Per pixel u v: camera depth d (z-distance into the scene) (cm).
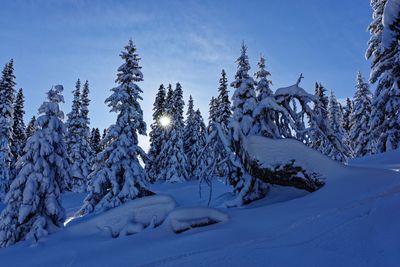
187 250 739
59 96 2031
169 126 4647
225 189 3138
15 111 4431
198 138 5041
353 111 4131
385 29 916
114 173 2431
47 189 1797
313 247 630
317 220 781
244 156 1341
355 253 573
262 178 1310
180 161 4406
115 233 1107
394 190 897
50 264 852
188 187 3506
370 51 2786
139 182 2447
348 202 907
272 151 1280
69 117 4519
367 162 2242
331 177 1175
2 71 3722
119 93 2588
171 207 1180
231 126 1379
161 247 807
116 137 2566
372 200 842
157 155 4969
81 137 4494
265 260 602
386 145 2556
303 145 1274
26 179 1802
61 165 1891
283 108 1488
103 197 2397
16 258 984
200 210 1010
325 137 1494
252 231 816
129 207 1189
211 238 802
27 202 1719
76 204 3634
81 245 1005
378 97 2631
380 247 570
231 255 650
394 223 634
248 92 2180
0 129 3600
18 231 1720
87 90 4650
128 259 758
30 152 1830
